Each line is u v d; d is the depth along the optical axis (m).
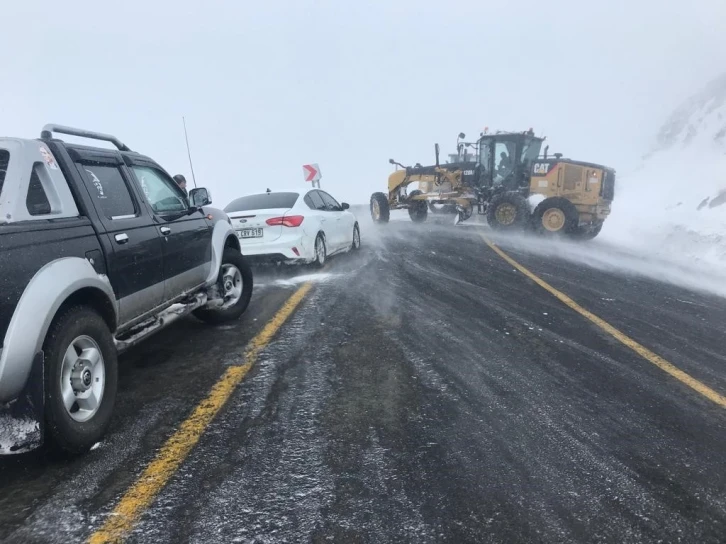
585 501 2.79
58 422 2.96
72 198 3.53
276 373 4.50
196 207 5.18
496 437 3.45
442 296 7.39
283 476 2.98
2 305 2.71
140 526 2.56
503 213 15.17
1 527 2.55
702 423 3.73
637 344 5.45
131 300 3.94
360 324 5.98
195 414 3.73
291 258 8.45
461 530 2.55
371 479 2.96
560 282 8.54
